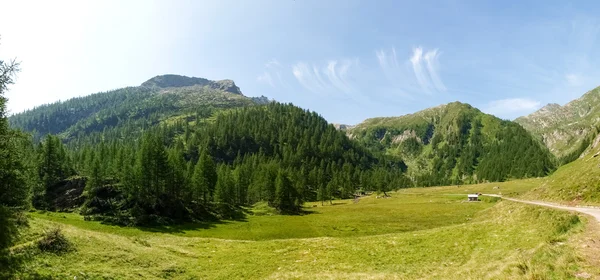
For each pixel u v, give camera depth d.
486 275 21.83
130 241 43.00
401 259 35.12
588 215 30.67
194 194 108.31
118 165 99.88
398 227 71.56
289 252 43.75
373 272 31.84
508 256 27.36
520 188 134.88
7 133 23.97
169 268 35.34
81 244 34.66
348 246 43.44
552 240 24.58
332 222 86.75
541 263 19.56
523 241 30.80
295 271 34.81
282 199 120.88
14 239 28.61
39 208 85.81
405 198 147.88
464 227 42.84
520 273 19.58
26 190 29.03
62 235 33.53
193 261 39.97
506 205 56.84
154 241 49.09
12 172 25.72
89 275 28.14
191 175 120.06
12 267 25.50
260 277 33.97
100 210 83.00
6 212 26.11
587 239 21.92
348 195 191.12
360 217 92.69
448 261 31.94
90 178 89.44
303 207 140.00
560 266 17.83
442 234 41.44
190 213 95.00
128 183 87.19
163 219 84.38
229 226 85.69
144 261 35.50
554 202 51.12
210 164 118.38
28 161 89.31
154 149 93.62
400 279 27.05
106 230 69.69
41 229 34.50
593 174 49.28
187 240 53.09
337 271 33.62
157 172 92.81
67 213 83.62
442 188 191.25
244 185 141.12
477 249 33.22
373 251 39.66
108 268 30.89
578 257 18.41
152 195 91.75
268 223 91.19
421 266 31.75
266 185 127.50
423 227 69.19
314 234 71.00
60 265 28.70
